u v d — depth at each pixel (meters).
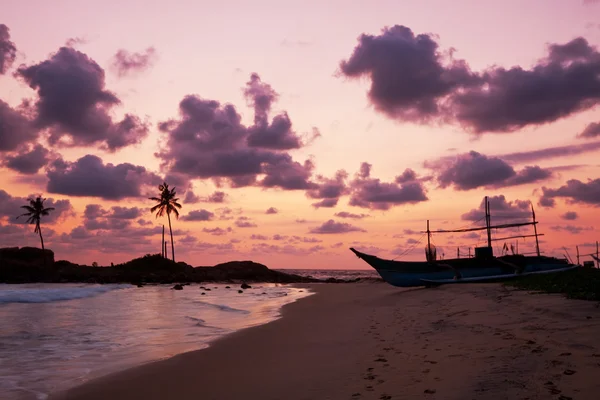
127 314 22.84
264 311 23.67
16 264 80.69
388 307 20.73
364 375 8.20
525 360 7.60
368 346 11.06
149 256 88.56
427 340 10.77
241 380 8.87
